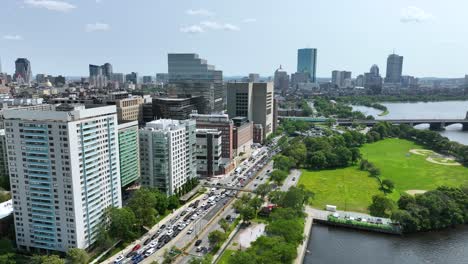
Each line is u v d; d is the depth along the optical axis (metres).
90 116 188.12
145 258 182.00
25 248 194.00
